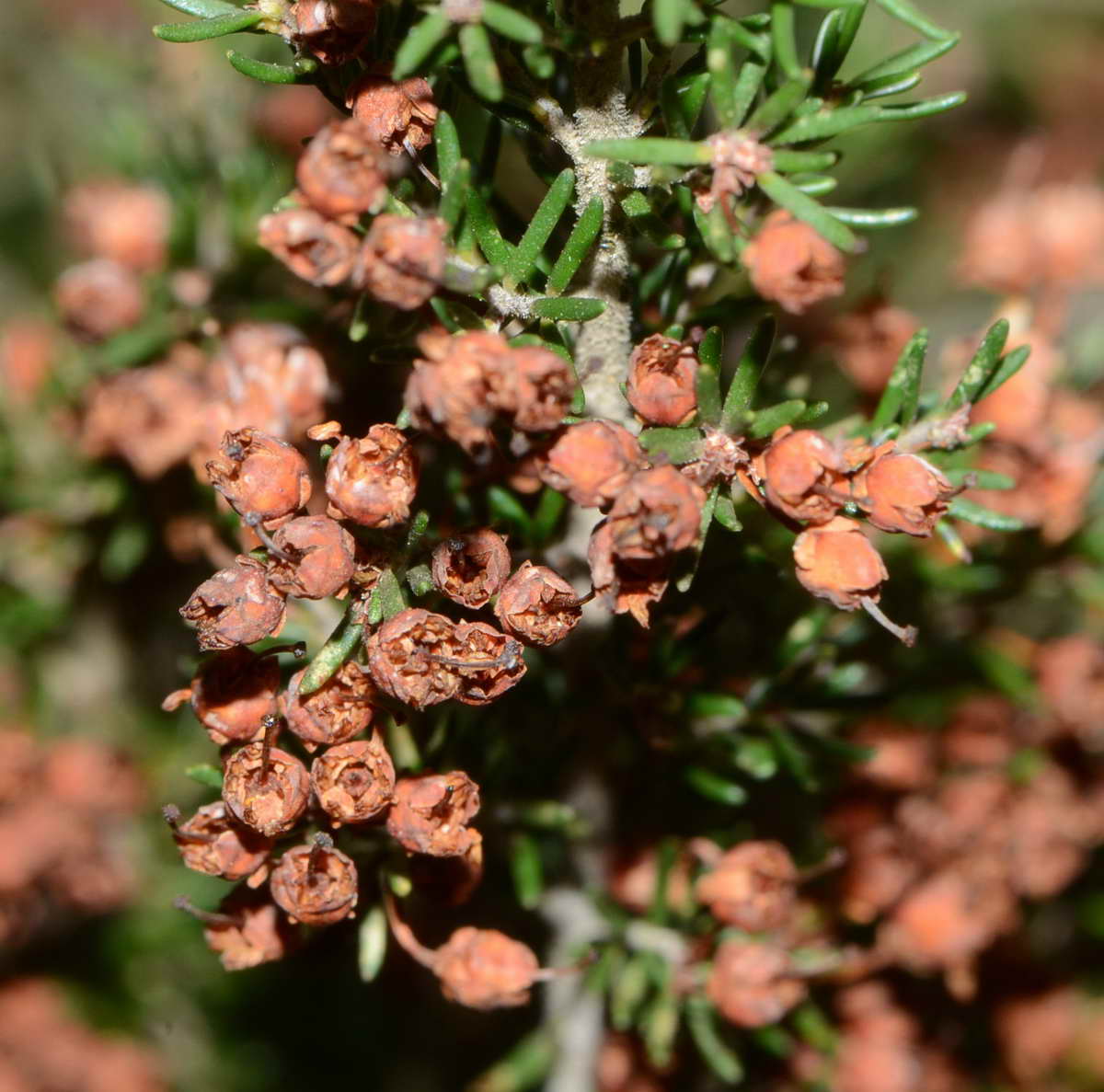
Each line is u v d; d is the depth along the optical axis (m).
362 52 0.12
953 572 0.14
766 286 0.12
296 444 0.13
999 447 0.14
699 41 0.12
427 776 0.12
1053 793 0.15
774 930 0.14
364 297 0.12
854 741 0.15
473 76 0.11
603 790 0.14
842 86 0.12
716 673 0.14
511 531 0.13
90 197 0.15
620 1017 0.14
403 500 0.12
